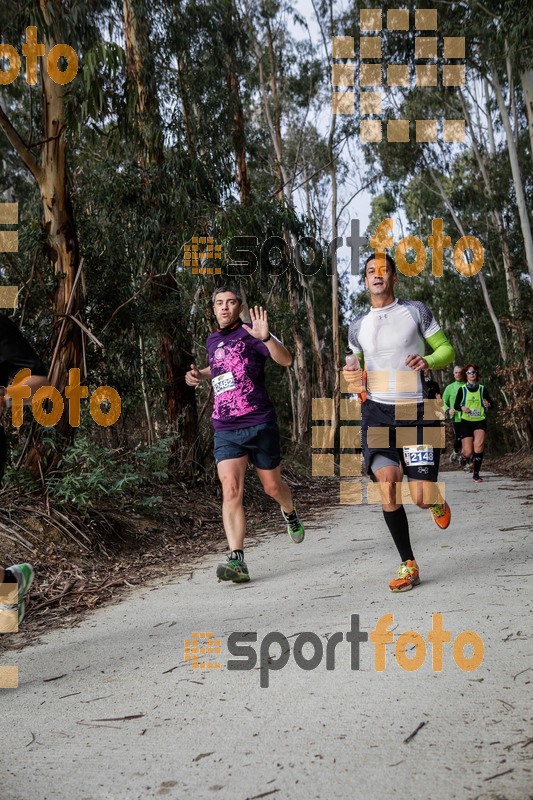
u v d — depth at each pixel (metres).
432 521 7.25
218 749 2.39
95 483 6.49
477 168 25.11
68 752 2.46
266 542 6.96
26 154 7.21
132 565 5.91
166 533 7.18
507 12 12.93
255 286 10.84
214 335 5.34
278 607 4.15
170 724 2.62
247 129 20.05
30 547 5.68
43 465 6.69
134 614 4.33
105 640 3.80
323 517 8.73
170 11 11.43
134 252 9.88
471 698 2.62
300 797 2.04
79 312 7.20
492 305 26.53
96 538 6.21
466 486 11.27
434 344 4.50
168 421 10.40
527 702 2.54
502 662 2.95
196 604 4.45
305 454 17.02
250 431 5.21
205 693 2.90
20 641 3.95
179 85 11.87
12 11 7.71
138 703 2.86
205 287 10.34
